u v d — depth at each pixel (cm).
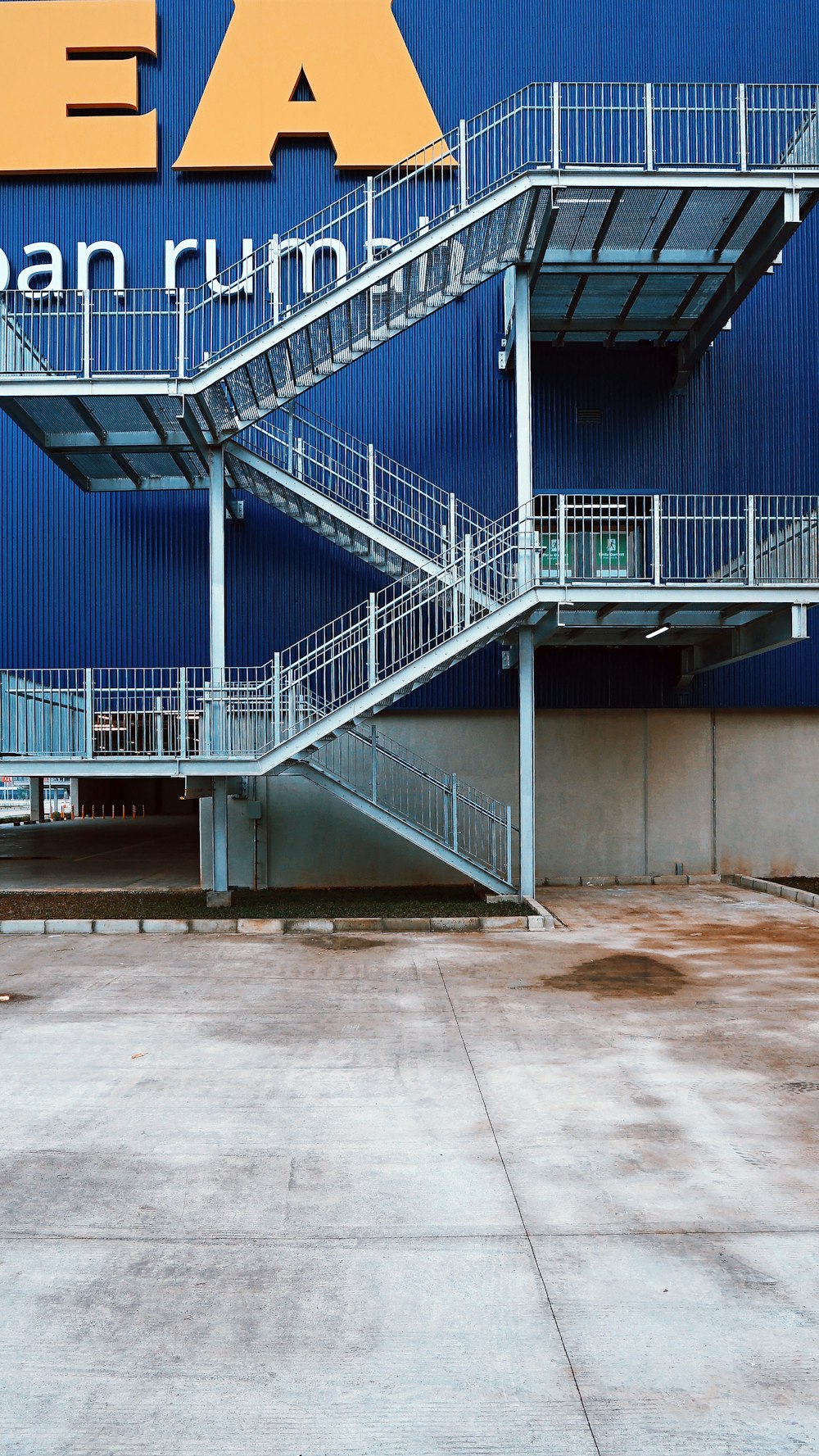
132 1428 328
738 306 1498
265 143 1633
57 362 1630
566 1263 428
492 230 1336
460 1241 447
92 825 3541
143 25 1638
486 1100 622
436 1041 750
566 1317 389
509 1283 412
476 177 1628
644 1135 566
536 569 1275
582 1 1633
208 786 1387
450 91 1638
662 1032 772
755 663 1673
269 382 1360
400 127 1631
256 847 1614
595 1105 612
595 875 1662
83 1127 582
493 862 1424
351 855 1634
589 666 1659
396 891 1556
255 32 1639
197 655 1641
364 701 1280
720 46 1631
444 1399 342
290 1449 318
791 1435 326
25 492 1648
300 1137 565
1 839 2773
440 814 1628
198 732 1402
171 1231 457
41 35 1641
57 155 1638
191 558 1642
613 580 1254
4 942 1169
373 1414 334
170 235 1645
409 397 1631
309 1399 341
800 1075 669
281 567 1647
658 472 1647
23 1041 759
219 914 1302
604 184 1234
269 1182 507
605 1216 470
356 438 1627
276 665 1309
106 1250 441
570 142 1609
